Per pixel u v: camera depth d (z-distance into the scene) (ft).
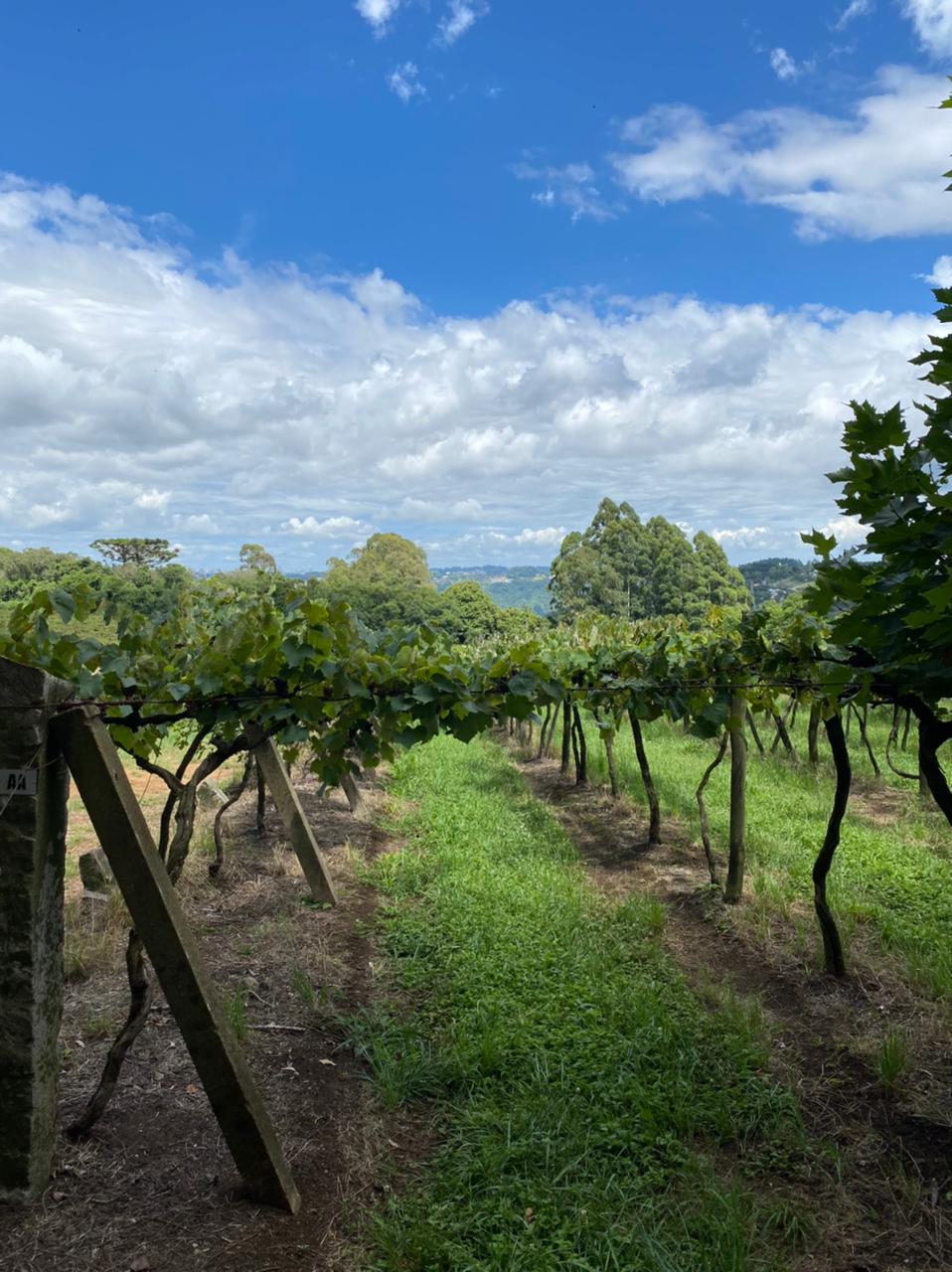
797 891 26.37
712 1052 16.52
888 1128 14.47
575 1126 13.91
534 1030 17.26
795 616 20.43
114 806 11.18
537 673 16.02
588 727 66.03
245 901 25.14
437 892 26.40
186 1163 12.69
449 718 16.07
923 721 16.51
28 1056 11.34
